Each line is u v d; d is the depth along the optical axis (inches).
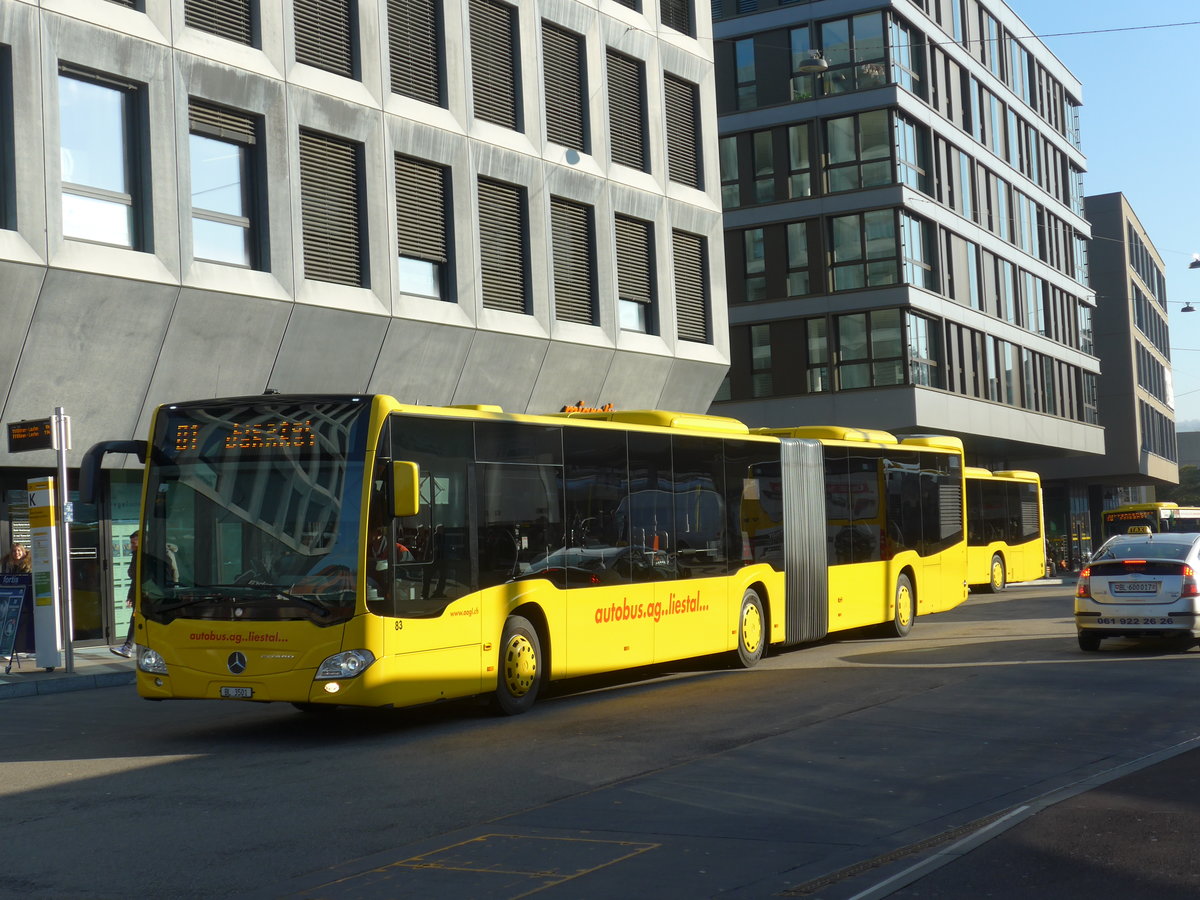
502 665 518.6
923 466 909.8
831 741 417.4
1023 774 358.3
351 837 305.6
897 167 1644.9
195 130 808.9
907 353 1637.6
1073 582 1713.8
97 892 263.9
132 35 768.3
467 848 283.4
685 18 1235.2
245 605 465.4
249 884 265.9
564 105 1085.8
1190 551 695.1
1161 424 3238.2
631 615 593.6
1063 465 2659.9
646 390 1166.3
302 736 484.7
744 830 295.0
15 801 366.6
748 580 689.0
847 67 1680.6
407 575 474.0
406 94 948.6
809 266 1691.7
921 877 244.2
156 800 361.4
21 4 716.7
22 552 768.9
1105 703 494.9
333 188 891.4
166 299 780.6
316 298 862.5
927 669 624.4
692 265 1221.7
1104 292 2758.4
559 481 557.0
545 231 1045.2
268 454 477.4
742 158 1740.9
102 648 831.7
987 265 1904.5
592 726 475.5
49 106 729.0
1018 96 2084.2
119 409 797.2
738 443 693.3
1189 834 274.4
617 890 245.0
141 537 487.2
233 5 836.6
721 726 458.0
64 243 730.8
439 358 960.9
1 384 731.4
